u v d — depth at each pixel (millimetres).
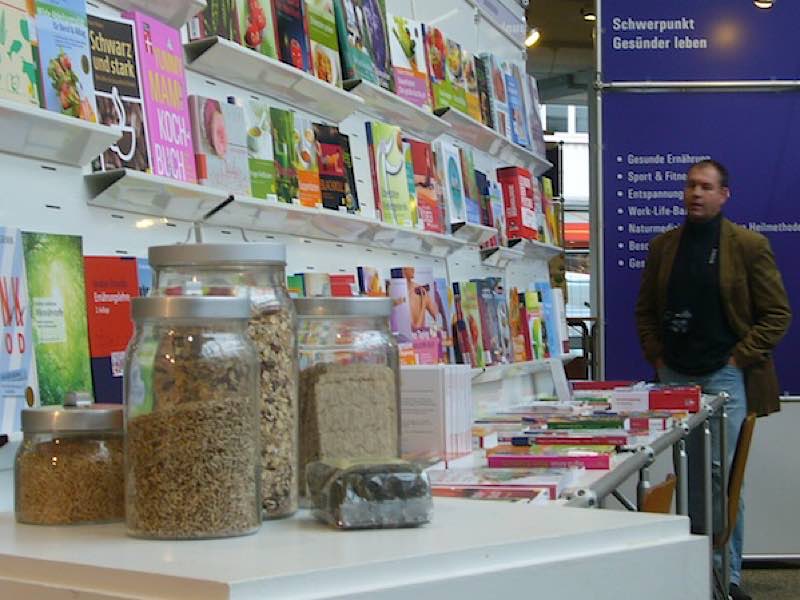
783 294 4461
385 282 3193
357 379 1568
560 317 5336
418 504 1189
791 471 5418
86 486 1312
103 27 2006
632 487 4992
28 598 1003
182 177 2189
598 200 5496
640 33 5445
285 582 902
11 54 1685
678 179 5445
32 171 1848
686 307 4480
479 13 4887
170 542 1122
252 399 1205
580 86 10852
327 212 2754
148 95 2104
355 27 3172
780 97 5406
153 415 1164
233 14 2500
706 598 1222
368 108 3363
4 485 1707
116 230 2068
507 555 1058
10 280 1692
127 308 1937
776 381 4551
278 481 1307
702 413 3465
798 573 5406
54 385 1755
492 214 4516
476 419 3213
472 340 3893
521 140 5008
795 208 5398
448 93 4008
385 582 960
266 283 1379
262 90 2732
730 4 5402
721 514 4207
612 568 1119
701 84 5418
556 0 8852
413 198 3467
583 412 3398
